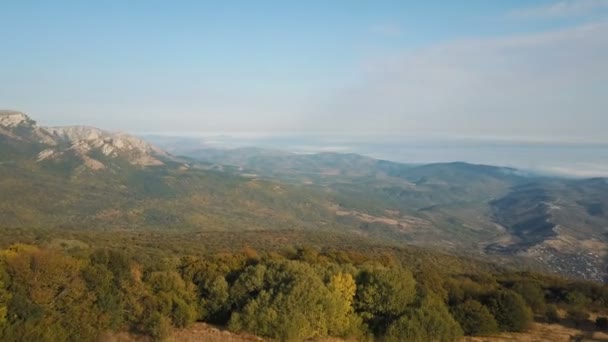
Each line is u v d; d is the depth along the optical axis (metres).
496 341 41.78
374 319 39.75
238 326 36.62
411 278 42.53
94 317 33.22
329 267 46.22
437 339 37.69
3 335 28.80
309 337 36.78
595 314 58.81
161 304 37.59
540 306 55.38
